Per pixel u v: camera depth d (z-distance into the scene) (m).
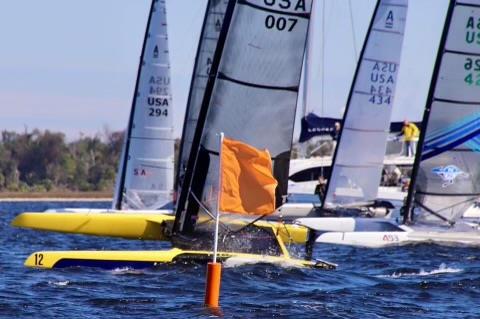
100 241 139.38
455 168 133.38
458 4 131.25
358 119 151.38
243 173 83.50
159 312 69.81
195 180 94.75
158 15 153.88
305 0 95.69
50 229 111.94
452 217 134.38
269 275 86.56
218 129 94.94
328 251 124.25
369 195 152.50
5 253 113.44
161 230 111.12
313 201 185.12
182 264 88.94
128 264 87.38
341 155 151.75
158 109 154.38
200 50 134.50
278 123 96.06
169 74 154.50
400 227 135.12
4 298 73.94
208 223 94.50
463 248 127.62
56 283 80.50
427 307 76.12
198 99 134.62
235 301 74.81
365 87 151.12
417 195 134.38
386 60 151.12
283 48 95.69
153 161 154.62
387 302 77.56
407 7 151.00
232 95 95.00
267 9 95.00
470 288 85.00
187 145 134.25
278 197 96.12
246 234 94.50
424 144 133.25
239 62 94.88
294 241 105.38
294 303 74.81
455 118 132.88
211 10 134.25
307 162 187.75
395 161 194.50
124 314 69.00
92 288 78.62
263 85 95.50
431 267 102.75
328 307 73.75
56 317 67.81
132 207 154.50
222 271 86.69
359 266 104.62
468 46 131.88
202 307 71.50
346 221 139.88
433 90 132.50
